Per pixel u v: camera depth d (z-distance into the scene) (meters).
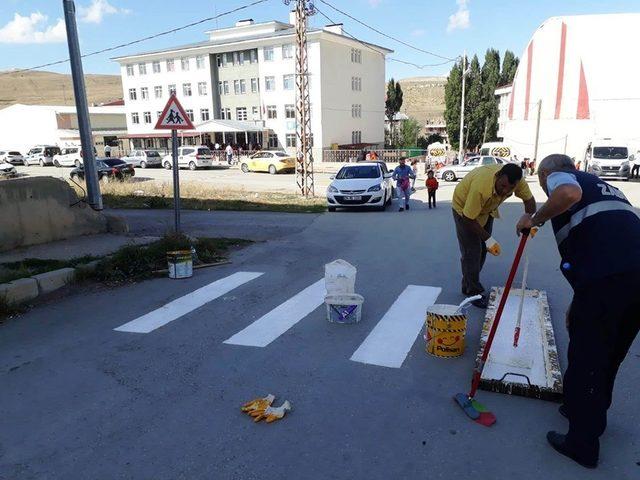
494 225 11.52
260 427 3.34
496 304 5.23
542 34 33.19
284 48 48.91
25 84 170.62
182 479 2.85
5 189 8.04
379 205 14.98
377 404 3.59
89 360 4.45
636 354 4.25
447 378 3.94
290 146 50.81
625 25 31.31
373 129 56.38
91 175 9.56
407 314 5.42
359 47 52.16
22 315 5.68
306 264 7.88
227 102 53.94
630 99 31.39
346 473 2.86
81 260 7.36
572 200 2.85
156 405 3.66
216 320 5.40
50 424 3.45
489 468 2.87
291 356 4.43
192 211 15.33
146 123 59.53
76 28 9.11
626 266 2.72
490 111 51.50
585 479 2.76
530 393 3.59
